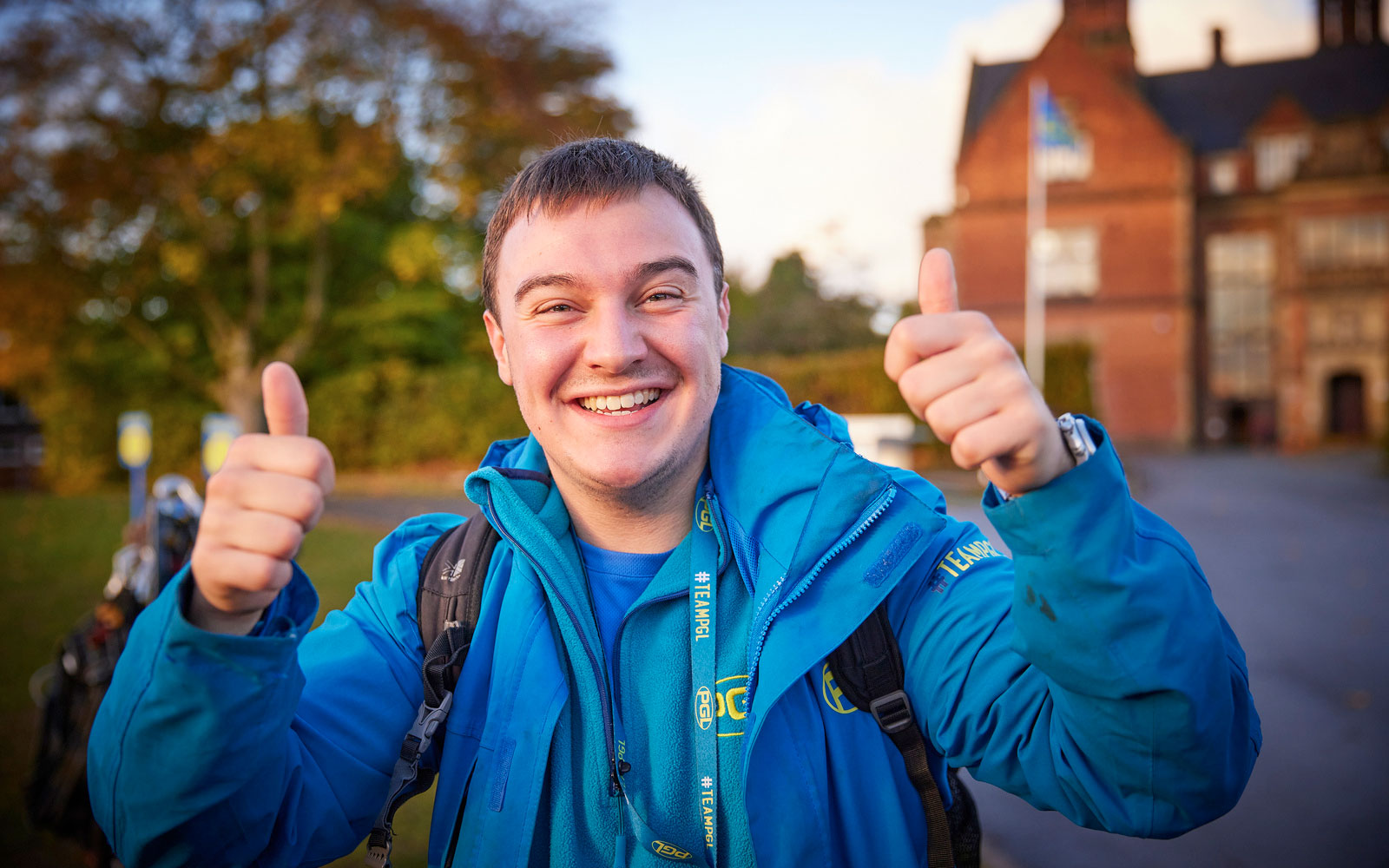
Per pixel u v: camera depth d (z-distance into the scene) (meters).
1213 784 0.98
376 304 19.69
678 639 1.36
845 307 32.62
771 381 1.54
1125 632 0.93
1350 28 38.28
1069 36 32.91
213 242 17.77
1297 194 34.88
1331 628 6.98
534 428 1.38
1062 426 0.95
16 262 16.59
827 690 1.32
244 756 1.05
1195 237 35.88
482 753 1.32
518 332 1.36
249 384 19.17
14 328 17.08
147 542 2.74
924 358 0.90
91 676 2.46
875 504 1.31
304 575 1.08
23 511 12.34
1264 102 36.72
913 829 1.31
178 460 19.61
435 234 18.72
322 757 1.30
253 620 1.04
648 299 1.32
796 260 33.12
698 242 1.39
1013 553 0.97
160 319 19.73
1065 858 3.51
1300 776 4.21
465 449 19.19
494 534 1.47
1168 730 0.96
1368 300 34.31
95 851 2.43
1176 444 31.97
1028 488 0.94
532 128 17.58
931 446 18.38
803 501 1.34
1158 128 32.41
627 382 1.31
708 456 1.47
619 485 1.33
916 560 1.29
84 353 18.73
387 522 11.71
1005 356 0.88
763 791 1.26
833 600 1.29
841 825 1.28
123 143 16.22
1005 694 1.17
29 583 7.89
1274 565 9.69
